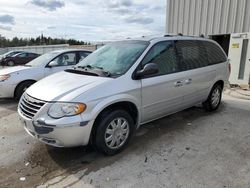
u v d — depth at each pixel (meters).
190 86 4.59
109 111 3.43
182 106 4.61
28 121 3.24
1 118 5.33
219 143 3.94
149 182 2.90
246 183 2.86
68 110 3.05
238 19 9.63
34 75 6.67
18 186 2.87
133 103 3.63
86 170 3.18
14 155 3.62
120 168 3.21
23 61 21.58
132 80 3.61
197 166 3.23
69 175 3.08
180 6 11.41
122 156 3.53
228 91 8.18
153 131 4.45
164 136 4.23
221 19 10.12
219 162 3.33
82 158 3.49
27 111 3.33
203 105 5.60
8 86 6.36
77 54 7.60
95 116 3.19
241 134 4.31
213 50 5.39
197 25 10.91
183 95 4.48
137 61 3.76
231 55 9.12
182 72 4.39
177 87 4.29
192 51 4.77
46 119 3.06
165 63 4.15
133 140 4.06
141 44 4.11
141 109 3.78
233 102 6.60
